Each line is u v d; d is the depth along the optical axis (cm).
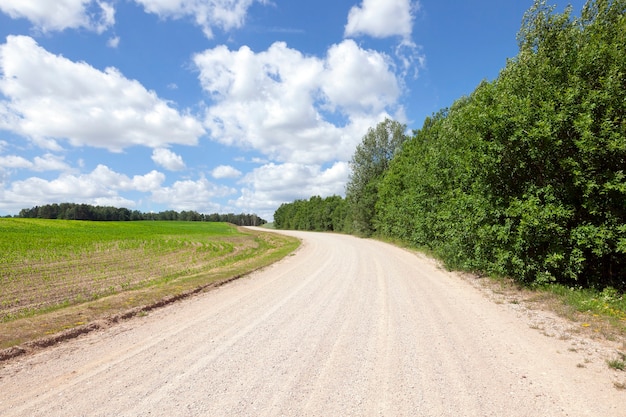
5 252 2330
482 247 1130
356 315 747
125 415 356
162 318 764
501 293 957
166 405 376
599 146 841
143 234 4597
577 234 870
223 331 650
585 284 955
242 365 486
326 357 512
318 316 743
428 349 540
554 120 888
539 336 595
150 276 1454
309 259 1944
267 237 4759
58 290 1174
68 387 425
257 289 1084
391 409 362
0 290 1177
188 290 1042
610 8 1061
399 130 4966
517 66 1180
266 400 385
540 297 872
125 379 446
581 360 488
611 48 888
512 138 943
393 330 640
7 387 430
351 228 5375
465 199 1184
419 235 2064
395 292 988
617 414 350
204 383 430
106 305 845
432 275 1301
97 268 1702
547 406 366
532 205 905
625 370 451
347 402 379
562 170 924
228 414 356
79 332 657
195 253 2473
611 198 855
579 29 1101
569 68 962
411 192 2402
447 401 378
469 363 482
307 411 360
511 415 348
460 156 1345
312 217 8381
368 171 4953
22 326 677
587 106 851
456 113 1919
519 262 948
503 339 581
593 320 668
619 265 945
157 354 536
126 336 636
